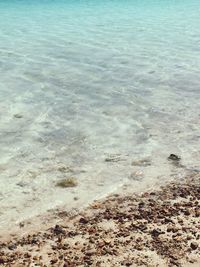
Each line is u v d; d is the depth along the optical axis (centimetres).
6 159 1469
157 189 1263
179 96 2116
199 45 3200
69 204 1192
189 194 1225
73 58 2855
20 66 2611
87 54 2966
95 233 1027
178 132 1691
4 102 1986
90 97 2102
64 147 1563
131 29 3969
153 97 2103
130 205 1170
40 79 2369
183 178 1328
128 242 976
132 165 1424
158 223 1059
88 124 1766
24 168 1410
